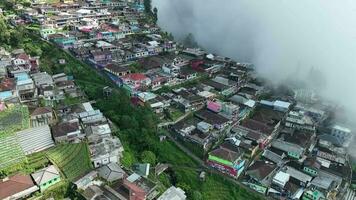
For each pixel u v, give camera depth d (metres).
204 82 142.75
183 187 91.00
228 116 117.50
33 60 120.12
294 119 122.44
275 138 115.94
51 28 149.62
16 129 82.75
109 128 95.44
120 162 86.94
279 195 92.50
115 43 154.62
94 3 194.62
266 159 104.38
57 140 83.94
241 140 107.81
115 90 118.12
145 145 101.00
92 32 156.50
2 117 86.06
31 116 89.62
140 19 193.38
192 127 110.19
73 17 167.38
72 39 146.88
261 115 124.81
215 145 107.19
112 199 71.69
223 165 97.69
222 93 135.25
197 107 123.62
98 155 82.81
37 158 77.44
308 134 116.44
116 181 78.19
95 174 76.81
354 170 107.19
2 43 129.75
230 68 159.50
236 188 94.50
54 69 126.81
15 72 108.44
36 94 103.12
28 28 150.38
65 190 72.00
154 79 129.12
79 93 114.62
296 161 104.81
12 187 66.50
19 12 162.88
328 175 99.25
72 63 133.88
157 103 116.44
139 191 75.50
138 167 88.19
